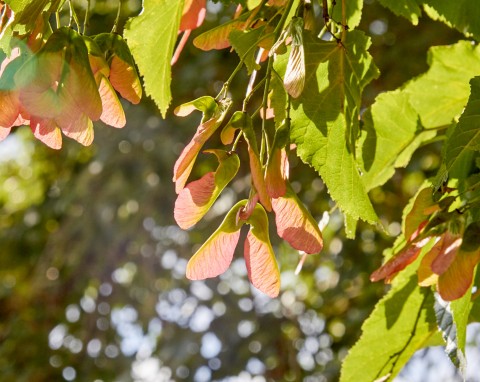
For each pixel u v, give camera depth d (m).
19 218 2.05
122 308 1.83
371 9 1.27
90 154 1.81
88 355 1.85
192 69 1.34
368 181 0.58
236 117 0.43
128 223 1.66
